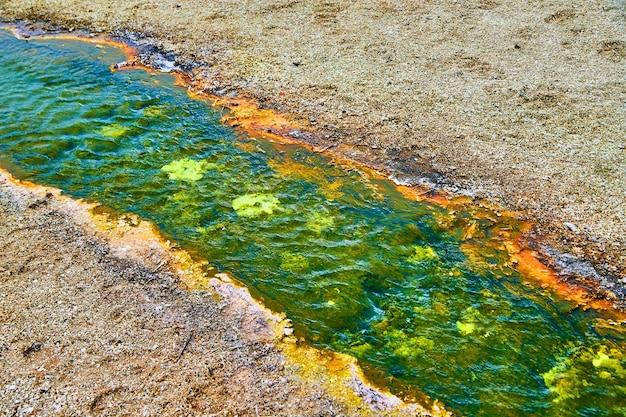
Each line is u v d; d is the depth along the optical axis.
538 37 16.78
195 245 9.80
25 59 15.76
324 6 18.98
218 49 16.30
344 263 9.54
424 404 7.32
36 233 9.78
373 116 13.27
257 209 10.69
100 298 8.51
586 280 9.33
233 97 14.22
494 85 14.41
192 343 7.89
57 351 7.61
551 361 8.02
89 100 13.95
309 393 7.34
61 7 18.92
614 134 12.52
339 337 8.26
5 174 11.37
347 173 11.68
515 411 7.32
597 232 10.12
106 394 7.08
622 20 17.61
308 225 10.33
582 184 11.14
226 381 7.38
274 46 16.39
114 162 11.88
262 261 9.53
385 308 8.77
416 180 11.49
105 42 16.88
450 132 12.69
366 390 7.45
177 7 18.91
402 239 10.05
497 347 8.18
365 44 16.47
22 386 7.12
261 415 6.99
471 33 17.09
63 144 12.34
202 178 11.48
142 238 9.88
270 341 8.06
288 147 12.45
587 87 14.27
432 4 19.05
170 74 15.27
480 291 9.09
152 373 7.38
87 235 9.84
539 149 12.11
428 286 9.17
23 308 8.22
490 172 11.56
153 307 8.44
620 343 8.29
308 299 8.84
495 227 10.36
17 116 13.21
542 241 10.05
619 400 7.50
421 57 15.74
